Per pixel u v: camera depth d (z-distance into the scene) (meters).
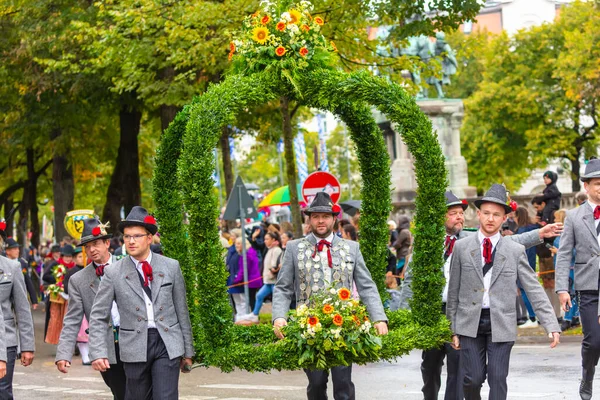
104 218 32.78
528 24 97.31
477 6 19.88
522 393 11.38
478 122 56.03
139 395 8.33
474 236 8.88
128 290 8.28
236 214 20.89
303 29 9.23
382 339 8.83
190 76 21.56
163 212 9.48
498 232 8.88
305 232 20.41
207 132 8.67
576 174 54.72
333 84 9.11
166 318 8.30
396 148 34.72
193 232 8.67
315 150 44.56
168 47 21.47
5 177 45.94
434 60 21.77
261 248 23.75
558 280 10.38
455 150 34.69
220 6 20.44
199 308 8.76
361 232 10.14
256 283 20.97
